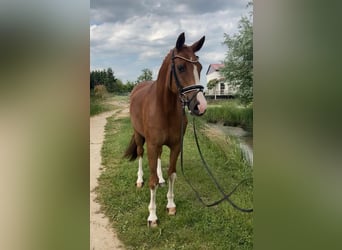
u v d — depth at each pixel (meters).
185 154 3.54
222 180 2.95
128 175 3.16
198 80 1.93
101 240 2.09
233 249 1.98
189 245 2.05
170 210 2.40
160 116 2.15
